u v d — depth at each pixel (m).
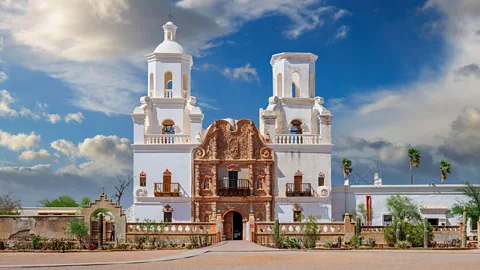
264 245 55.22
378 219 70.38
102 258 41.06
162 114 72.75
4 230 57.16
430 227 56.19
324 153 69.50
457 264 36.41
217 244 54.88
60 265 36.00
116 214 58.03
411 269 34.00
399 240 54.38
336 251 47.44
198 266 35.56
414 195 71.06
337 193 70.50
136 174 68.38
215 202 68.12
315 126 73.00
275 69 74.06
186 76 74.69
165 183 68.31
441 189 71.06
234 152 69.06
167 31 76.12
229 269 34.12
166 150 68.75
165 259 39.28
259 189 68.81
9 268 34.97
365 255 42.75
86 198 81.94
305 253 44.59
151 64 74.06
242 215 68.38
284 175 69.00
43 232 57.41
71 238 56.84
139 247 52.94
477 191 70.56
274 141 69.56
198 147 68.81
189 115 70.25
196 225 58.88
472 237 59.78
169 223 58.53
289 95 72.69
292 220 68.25
